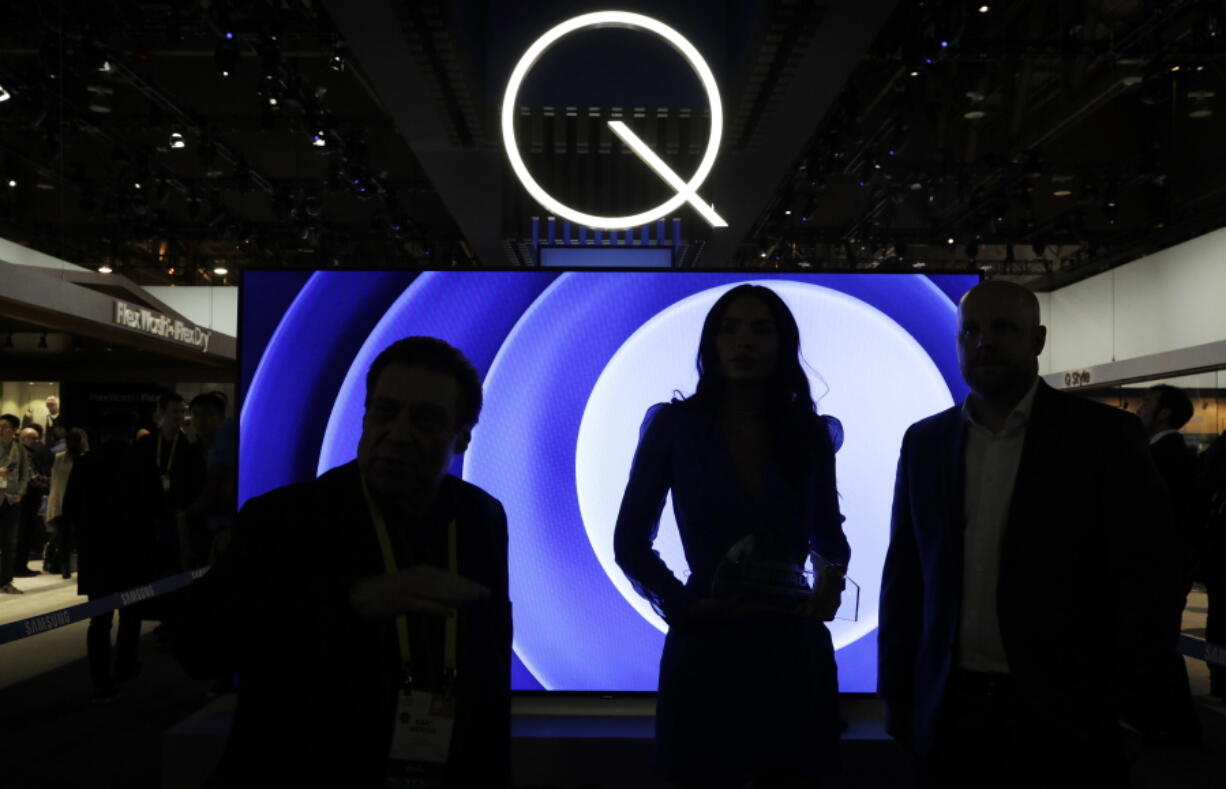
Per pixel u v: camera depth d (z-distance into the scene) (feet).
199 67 35.22
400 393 3.93
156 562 15.97
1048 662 5.74
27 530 29.89
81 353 42.52
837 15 14.96
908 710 6.60
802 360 10.96
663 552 9.93
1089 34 29.43
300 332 11.05
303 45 29.58
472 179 23.25
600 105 18.51
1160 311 38.68
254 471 10.93
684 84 18.44
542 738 9.93
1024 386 6.27
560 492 11.00
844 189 46.01
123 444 15.85
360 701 3.81
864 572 10.81
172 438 17.12
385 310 11.10
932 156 37.73
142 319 33.96
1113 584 5.69
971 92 27.32
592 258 19.71
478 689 4.08
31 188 42.45
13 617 22.93
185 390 47.93
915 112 29.63
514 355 11.10
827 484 7.36
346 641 3.82
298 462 10.94
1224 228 34.32
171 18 24.12
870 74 32.01
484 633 4.19
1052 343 48.78
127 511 15.70
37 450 33.27
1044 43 25.86
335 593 3.86
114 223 45.68
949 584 6.17
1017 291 6.22
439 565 4.17
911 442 6.75
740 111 18.72
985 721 5.91
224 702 11.04
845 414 10.93
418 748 3.84
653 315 11.14
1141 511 5.67
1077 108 31.01
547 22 18.35
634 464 7.46
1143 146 37.52
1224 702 15.34
